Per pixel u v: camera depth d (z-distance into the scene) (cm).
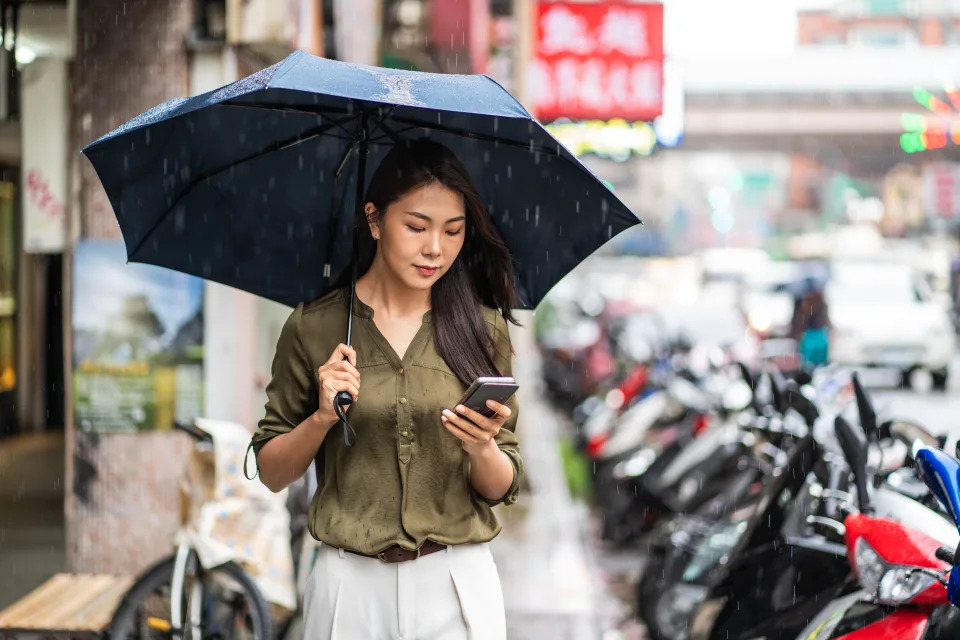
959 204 4050
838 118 3738
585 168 286
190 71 626
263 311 748
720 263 3797
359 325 284
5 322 1157
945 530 373
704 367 1206
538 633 646
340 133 310
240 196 317
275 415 289
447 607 284
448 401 280
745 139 3972
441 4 1275
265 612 477
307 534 534
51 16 707
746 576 443
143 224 314
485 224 283
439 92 266
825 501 452
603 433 918
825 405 669
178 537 490
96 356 628
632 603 712
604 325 1970
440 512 282
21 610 523
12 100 711
